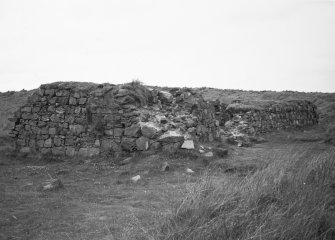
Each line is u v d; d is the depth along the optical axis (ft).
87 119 45.91
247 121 75.00
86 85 48.83
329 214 18.57
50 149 47.55
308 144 59.93
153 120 45.65
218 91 157.79
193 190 19.70
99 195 27.78
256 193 19.10
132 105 45.16
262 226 15.28
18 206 24.76
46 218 22.18
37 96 50.11
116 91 45.91
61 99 48.49
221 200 18.16
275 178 21.98
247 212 16.65
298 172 23.47
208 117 57.77
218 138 59.93
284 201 18.98
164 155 40.63
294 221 16.62
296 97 146.61
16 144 50.16
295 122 99.19
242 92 156.87
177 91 54.85
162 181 32.30
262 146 59.82
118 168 38.47
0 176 35.83
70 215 22.77
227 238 15.25
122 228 20.12
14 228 20.52
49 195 27.81
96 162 41.70
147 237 16.34
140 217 21.75
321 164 25.73
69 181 33.27
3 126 81.61
